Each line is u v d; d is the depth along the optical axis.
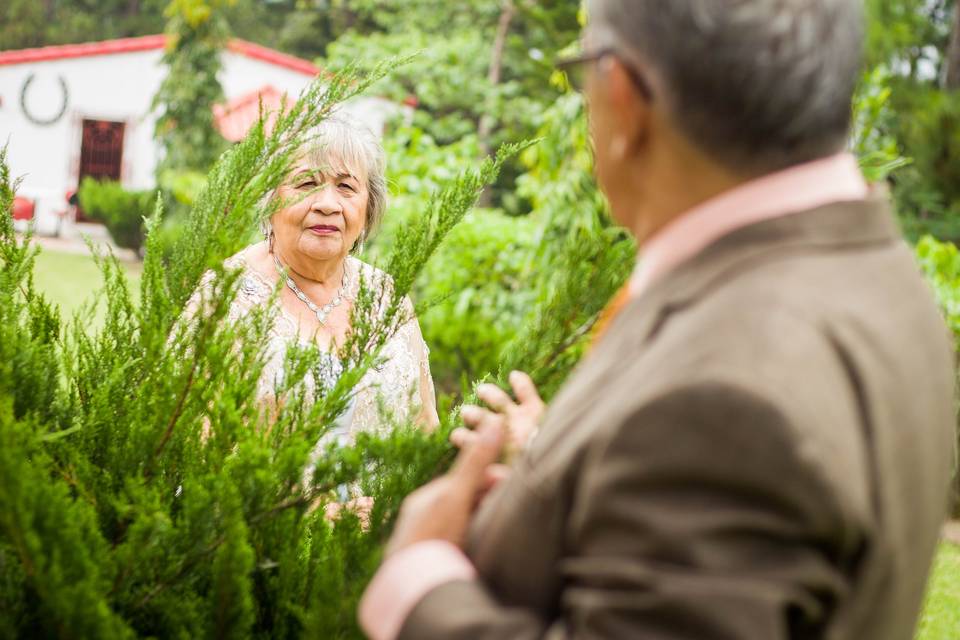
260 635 1.63
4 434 1.40
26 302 1.96
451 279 6.33
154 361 1.75
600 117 1.01
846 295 0.89
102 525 1.66
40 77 20.89
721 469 0.80
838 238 0.93
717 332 0.85
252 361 1.78
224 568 1.44
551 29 20.03
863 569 0.85
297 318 2.63
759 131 0.91
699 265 0.94
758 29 0.89
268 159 1.91
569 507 0.91
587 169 5.95
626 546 0.83
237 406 1.72
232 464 1.63
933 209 10.52
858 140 6.63
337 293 2.76
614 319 1.03
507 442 1.26
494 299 6.41
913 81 11.23
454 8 23.62
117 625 1.37
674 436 0.82
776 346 0.83
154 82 21.17
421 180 6.99
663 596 0.79
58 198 20.39
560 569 0.90
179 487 1.73
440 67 20.19
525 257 6.39
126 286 1.95
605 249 1.65
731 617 0.78
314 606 1.49
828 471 0.79
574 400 0.96
